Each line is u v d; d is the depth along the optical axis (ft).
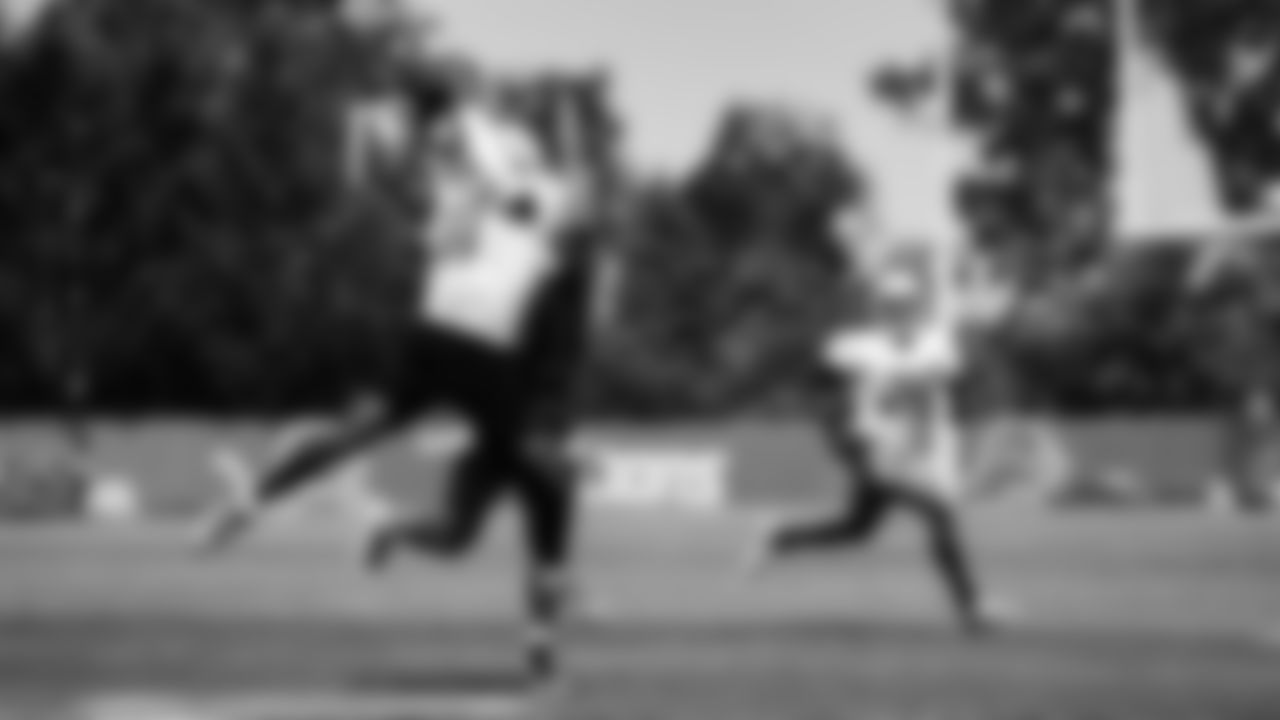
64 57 385.29
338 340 392.68
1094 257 317.01
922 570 86.89
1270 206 298.76
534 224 42.57
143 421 387.55
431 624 53.47
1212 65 306.35
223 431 257.96
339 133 392.27
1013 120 373.61
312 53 392.88
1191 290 283.18
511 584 72.13
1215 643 51.42
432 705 37.63
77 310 389.39
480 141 42.60
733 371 543.39
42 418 391.45
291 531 134.10
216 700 37.88
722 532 128.57
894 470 61.00
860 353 62.13
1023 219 367.25
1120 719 36.19
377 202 388.37
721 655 47.83
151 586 68.69
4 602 60.54
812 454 249.75
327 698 38.34
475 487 44.68
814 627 55.77
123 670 42.39
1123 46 286.87
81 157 386.11
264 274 390.42
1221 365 275.18
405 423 45.06
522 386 42.65
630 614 59.98
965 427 223.10
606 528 137.18
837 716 36.29
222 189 389.39
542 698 38.75
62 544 108.68
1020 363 288.92
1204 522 145.07
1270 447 215.51
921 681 42.24
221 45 392.27
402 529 47.57
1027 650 49.47
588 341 42.96
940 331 61.93
